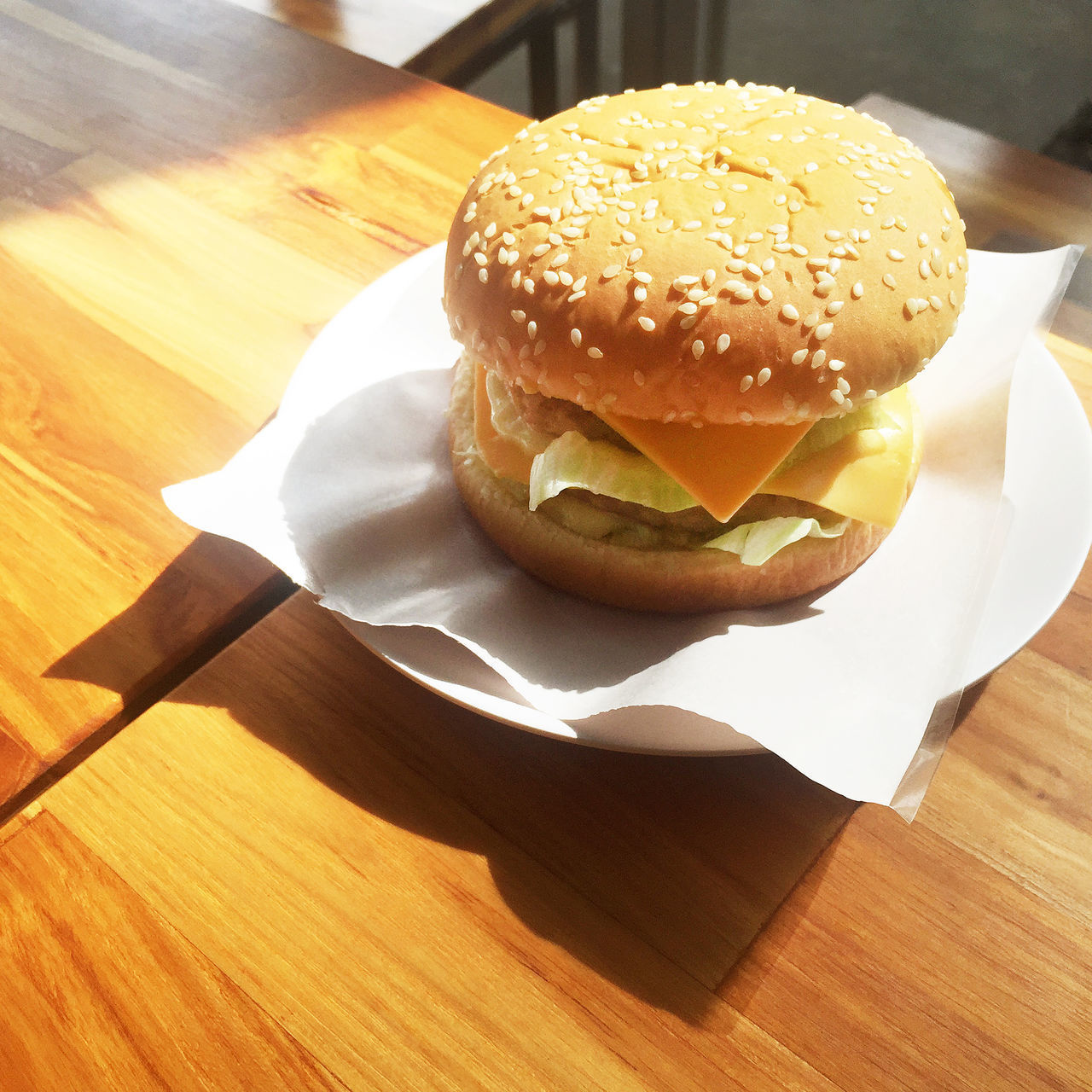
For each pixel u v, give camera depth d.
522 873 0.23
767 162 0.25
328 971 0.22
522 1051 0.21
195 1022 0.21
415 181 0.39
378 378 0.31
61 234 0.38
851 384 0.24
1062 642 0.26
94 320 0.35
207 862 0.23
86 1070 0.21
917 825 0.24
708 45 0.77
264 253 0.37
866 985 0.22
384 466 0.30
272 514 0.28
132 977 0.22
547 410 0.27
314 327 0.35
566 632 0.26
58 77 0.45
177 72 0.44
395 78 0.44
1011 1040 0.21
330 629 0.27
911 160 0.26
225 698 0.26
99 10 0.48
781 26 0.83
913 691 0.24
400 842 0.24
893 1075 0.21
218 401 0.33
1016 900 0.23
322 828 0.24
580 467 0.26
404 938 0.22
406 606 0.26
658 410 0.25
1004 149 0.40
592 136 0.27
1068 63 0.76
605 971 0.22
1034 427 0.29
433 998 0.22
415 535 0.28
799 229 0.24
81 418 0.32
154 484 0.30
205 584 0.28
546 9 0.65
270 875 0.23
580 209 0.25
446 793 0.24
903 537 0.28
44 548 0.29
